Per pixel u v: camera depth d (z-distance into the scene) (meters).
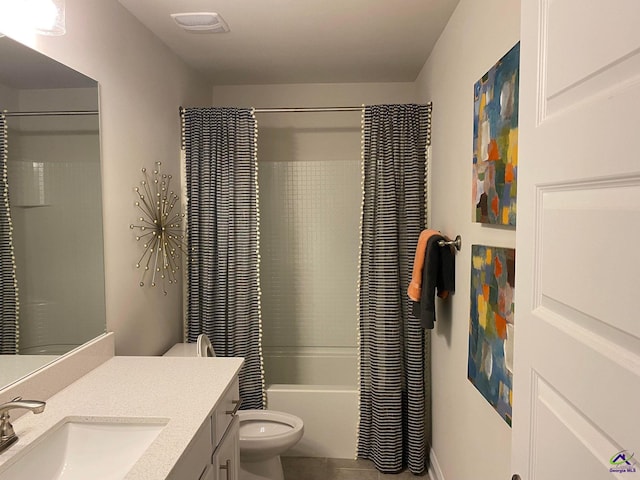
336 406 2.89
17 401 1.17
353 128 3.52
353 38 2.51
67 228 1.62
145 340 2.27
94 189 1.80
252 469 2.36
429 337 2.84
